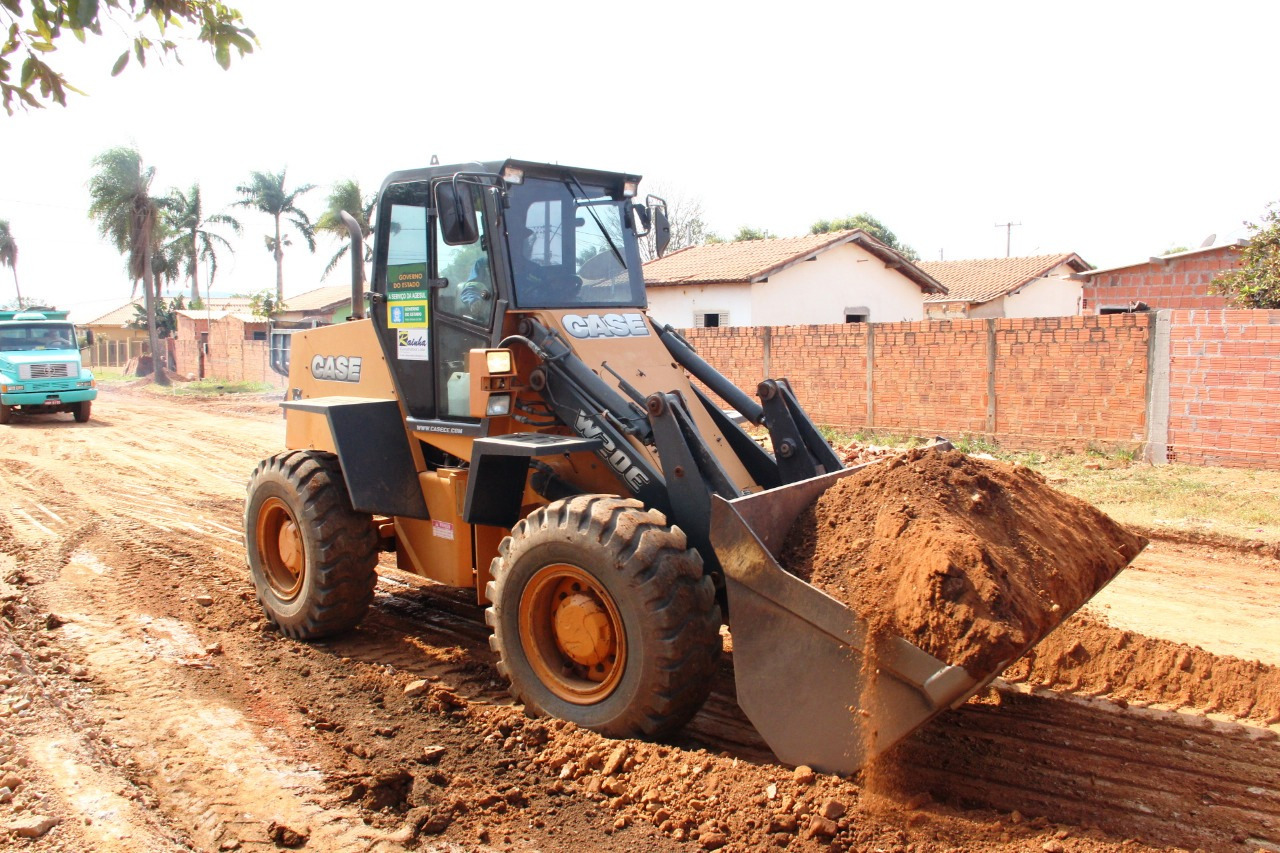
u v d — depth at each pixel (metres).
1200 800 3.99
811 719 3.91
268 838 3.71
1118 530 4.80
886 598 3.75
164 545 8.49
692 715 4.42
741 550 4.04
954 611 3.56
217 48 4.26
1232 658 5.29
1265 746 4.48
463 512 5.27
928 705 3.58
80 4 3.78
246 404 26.11
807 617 3.87
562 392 5.18
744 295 24.72
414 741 4.57
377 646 6.01
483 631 6.34
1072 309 33.22
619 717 4.38
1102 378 12.73
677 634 4.21
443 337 5.68
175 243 44.94
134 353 53.59
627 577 4.26
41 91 4.12
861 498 4.33
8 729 4.70
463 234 4.97
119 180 38.22
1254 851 3.61
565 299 5.48
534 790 4.11
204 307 56.28
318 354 6.82
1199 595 7.04
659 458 4.86
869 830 3.69
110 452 15.48
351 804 3.99
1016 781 4.15
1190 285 20.17
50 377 20.41
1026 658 5.45
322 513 5.84
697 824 3.81
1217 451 11.79
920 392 14.75
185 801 4.00
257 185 46.44
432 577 5.93
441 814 3.87
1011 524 4.27
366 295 6.41
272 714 4.89
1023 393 13.57
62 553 8.19
